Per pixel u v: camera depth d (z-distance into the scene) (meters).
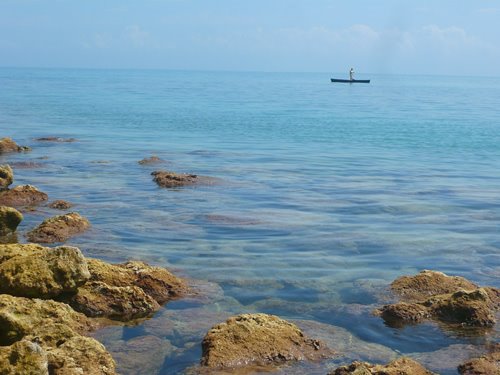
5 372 9.01
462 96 129.75
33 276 12.43
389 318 13.01
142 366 10.86
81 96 105.69
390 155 40.72
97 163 33.91
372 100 106.44
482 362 10.84
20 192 23.12
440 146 45.78
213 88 156.00
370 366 10.27
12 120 60.22
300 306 13.82
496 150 43.78
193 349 11.45
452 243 19.06
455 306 12.98
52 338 10.84
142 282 14.10
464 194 27.14
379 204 24.58
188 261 16.72
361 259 17.33
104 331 12.16
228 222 21.02
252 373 10.52
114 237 18.83
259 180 29.67
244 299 14.16
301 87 169.38
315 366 10.91
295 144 46.12
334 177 31.30
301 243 18.72
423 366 10.98
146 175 30.25
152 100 97.31
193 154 39.09
